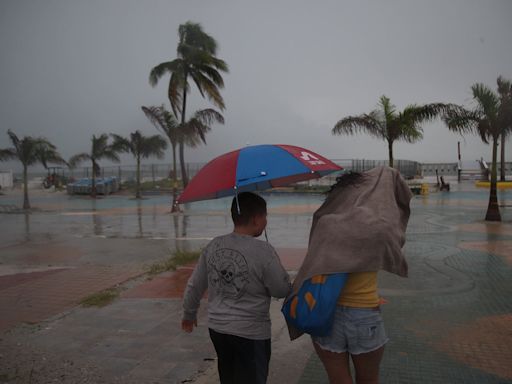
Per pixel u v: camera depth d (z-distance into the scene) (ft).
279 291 8.18
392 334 15.12
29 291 22.50
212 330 8.30
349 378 7.90
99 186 125.08
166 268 26.89
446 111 45.16
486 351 13.60
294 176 8.60
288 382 11.91
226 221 56.59
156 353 14.23
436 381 11.76
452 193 100.17
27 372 13.07
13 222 59.57
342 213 7.86
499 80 46.68
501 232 39.91
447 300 18.99
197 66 68.08
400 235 7.77
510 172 158.92
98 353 14.34
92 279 24.80
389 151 48.32
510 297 19.36
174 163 72.13
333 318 7.48
